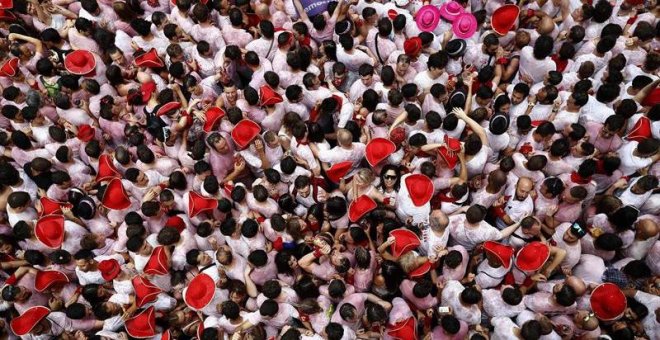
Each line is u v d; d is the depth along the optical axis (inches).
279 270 195.2
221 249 187.2
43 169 217.2
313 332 183.5
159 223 209.6
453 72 243.8
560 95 224.4
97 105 238.5
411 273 182.9
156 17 253.1
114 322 193.6
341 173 209.9
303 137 216.2
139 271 199.3
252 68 240.4
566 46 229.1
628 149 204.8
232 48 234.4
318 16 251.8
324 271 193.8
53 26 279.4
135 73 248.5
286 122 221.1
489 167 213.0
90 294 193.0
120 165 222.2
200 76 251.9
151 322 187.9
